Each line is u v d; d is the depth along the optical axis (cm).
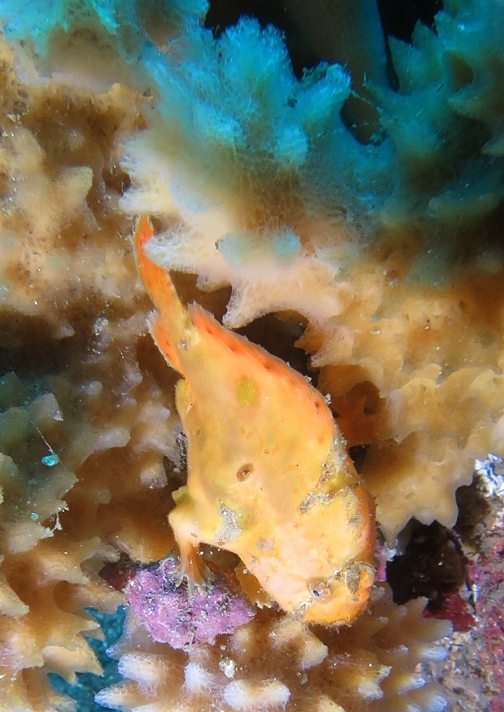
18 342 15
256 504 13
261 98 12
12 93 13
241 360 13
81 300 15
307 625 15
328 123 13
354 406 15
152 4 12
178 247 13
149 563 16
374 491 16
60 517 14
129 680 16
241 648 15
